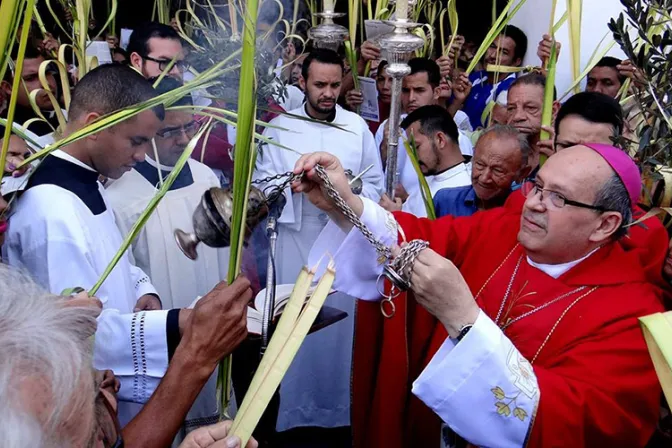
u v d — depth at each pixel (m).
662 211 1.71
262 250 2.38
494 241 1.88
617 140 1.64
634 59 1.54
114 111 1.71
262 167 3.05
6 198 1.83
